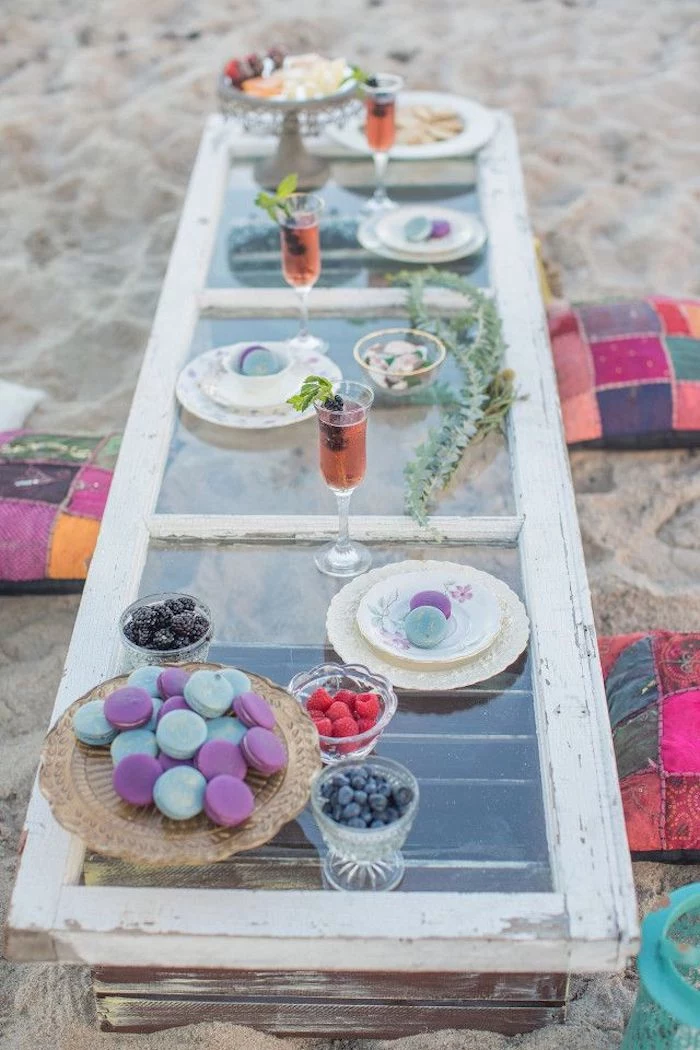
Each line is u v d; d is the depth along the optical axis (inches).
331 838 52.3
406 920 51.8
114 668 63.4
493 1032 64.2
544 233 144.8
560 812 55.9
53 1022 66.1
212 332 95.3
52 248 144.6
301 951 51.9
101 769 54.6
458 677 62.3
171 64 183.9
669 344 109.9
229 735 54.5
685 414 107.2
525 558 71.0
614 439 108.0
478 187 117.3
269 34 193.5
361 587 68.0
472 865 54.7
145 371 88.9
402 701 62.0
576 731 59.6
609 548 101.7
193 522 74.1
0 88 180.1
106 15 200.7
